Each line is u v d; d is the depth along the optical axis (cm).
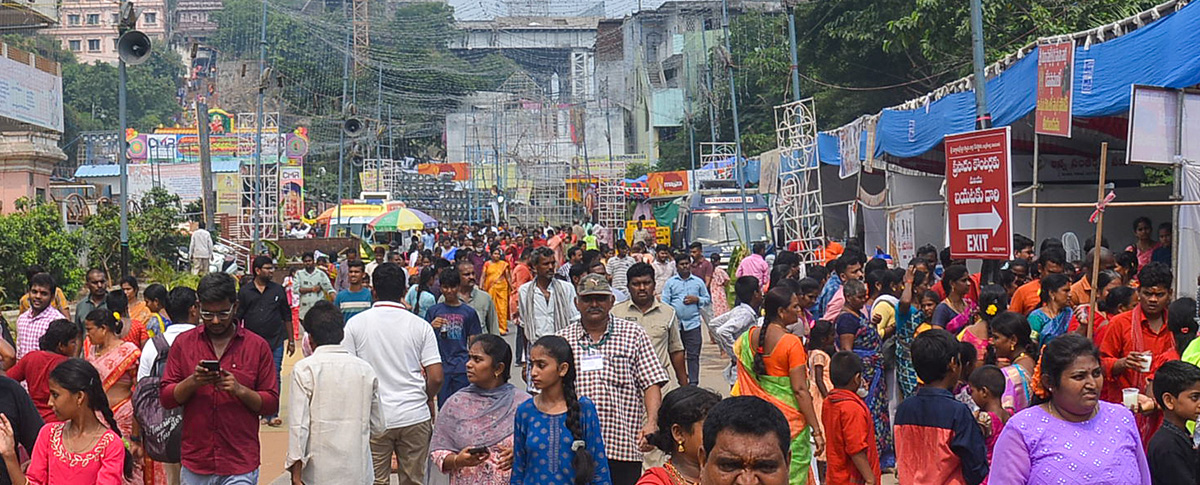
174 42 10850
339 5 8869
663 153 6725
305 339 1208
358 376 653
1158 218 1778
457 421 588
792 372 703
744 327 955
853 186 2602
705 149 5925
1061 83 1239
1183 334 706
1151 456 514
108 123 7969
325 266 1862
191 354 640
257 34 8838
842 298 989
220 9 9881
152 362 720
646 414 666
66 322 755
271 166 4209
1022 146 1838
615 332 651
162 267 2695
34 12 3125
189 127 7262
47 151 3184
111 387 764
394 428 750
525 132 6350
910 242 1812
